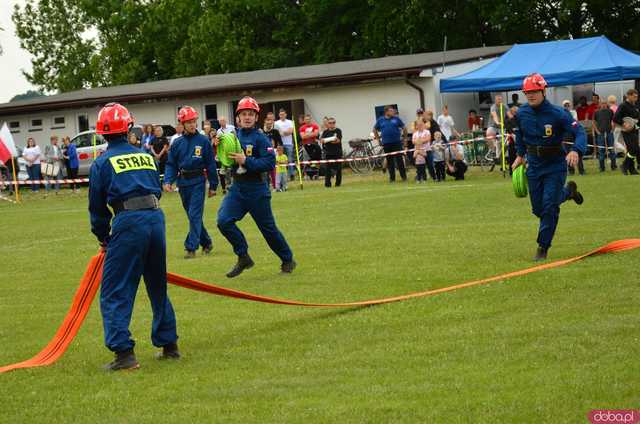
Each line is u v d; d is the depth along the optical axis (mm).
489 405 6566
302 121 36312
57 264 16266
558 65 32781
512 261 12680
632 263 11711
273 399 7137
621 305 9445
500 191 23422
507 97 38375
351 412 6637
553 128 12461
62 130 47812
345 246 15594
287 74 44469
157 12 67312
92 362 8820
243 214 13062
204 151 15609
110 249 8367
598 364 7379
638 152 25750
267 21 63625
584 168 29734
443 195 23594
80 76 76062
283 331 9531
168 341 8641
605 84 37250
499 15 50094
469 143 32438
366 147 36719
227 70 61688
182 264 14961
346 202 23891
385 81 39062
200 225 15828
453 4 53250
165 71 68375
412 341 8648
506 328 8805
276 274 13266
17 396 7730
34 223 24891
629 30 51656
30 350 9539
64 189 40312
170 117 44844
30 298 12781
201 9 66562
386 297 10961
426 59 40906
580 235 14648
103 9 70688
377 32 55500
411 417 6449
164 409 7066
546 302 9836
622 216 16719
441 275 12039
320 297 11297
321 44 59469
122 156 8430
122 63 70562
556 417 6234
